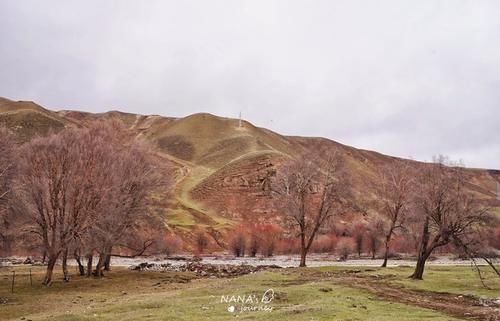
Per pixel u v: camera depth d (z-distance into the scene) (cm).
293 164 6956
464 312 2819
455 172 4650
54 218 4641
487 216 4647
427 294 3647
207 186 19725
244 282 4334
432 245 4641
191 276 5628
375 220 10550
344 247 10738
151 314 2631
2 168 4391
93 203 4988
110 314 2727
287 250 12162
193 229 14488
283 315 2511
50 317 2681
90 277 5316
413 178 5356
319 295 3312
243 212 17850
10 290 4266
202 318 2483
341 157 7225
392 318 2428
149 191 5994
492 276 4909
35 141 4850
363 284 4150
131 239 6488
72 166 4716
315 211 7038
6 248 4816
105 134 6028
